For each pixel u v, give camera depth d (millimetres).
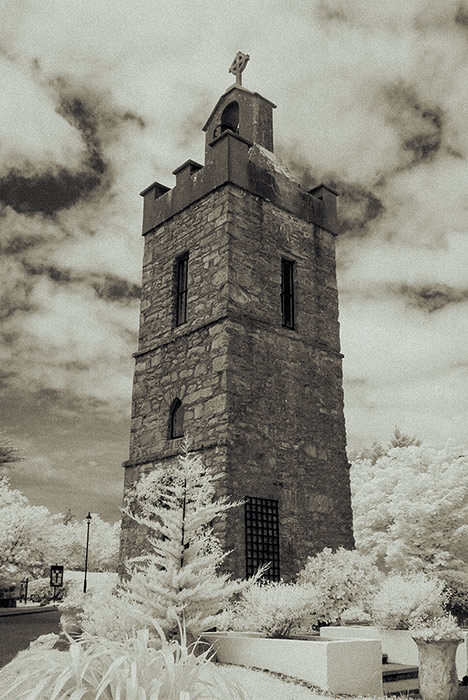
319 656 9023
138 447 17438
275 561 14820
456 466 21297
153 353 17844
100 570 49812
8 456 21344
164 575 10664
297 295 17828
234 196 16875
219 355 15578
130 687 3121
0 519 31844
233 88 20469
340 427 17688
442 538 20438
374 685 9383
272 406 16016
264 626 10906
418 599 11516
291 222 18281
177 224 18406
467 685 10219
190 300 17047
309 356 17469
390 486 23297
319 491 16469
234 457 14742
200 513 11227
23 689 3441
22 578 31797
